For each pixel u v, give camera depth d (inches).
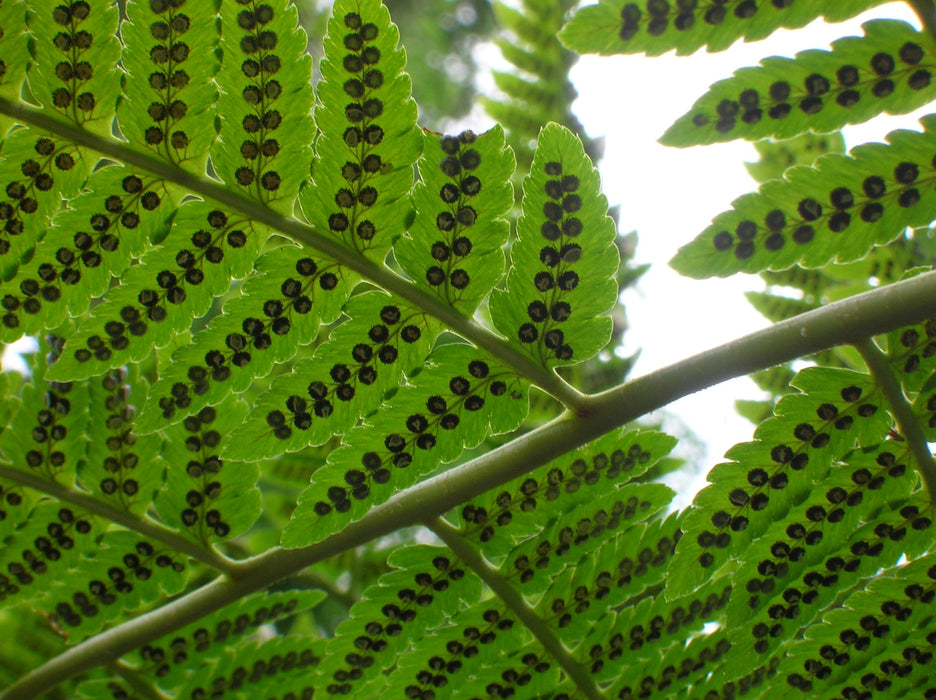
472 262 3.3
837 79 3.3
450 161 3.2
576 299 3.3
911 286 3.1
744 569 3.4
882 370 3.2
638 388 3.3
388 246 3.3
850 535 3.4
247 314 3.3
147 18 3.2
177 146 3.2
